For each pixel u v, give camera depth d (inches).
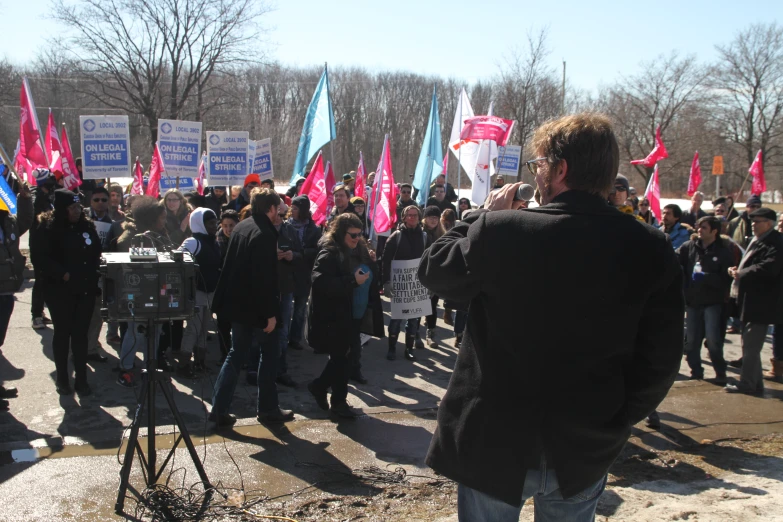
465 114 479.8
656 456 197.3
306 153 381.7
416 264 283.9
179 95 1300.4
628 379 75.0
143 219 241.3
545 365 71.2
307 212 299.6
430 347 314.5
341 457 181.8
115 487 155.6
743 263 264.8
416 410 226.1
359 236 231.5
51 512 142.5
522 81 924.6
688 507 154.9
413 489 163.0
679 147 1385.3
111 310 140.7
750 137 1382.9
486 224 74.0
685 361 313.7
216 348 295.1
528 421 71.5
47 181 337.4
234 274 192.5
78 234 217.3
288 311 255.4
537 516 81.1
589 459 72.1
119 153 349.4
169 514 142.1
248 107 1418.6
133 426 144.3
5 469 163.6
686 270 279.4
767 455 200.2
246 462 175.3
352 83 1834.4
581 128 74.2
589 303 69.9
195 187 464.1
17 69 1544.0
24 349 271.7
